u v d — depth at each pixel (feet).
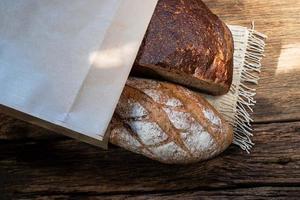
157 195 2.21
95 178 2.24
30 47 1.67
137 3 1.74
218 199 2.19
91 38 1.68
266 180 2.19
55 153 2.27
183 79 2.04
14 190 2.24
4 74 1.67
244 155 2.21
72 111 1.65
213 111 1.99
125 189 2.22
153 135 1.90
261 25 2.37
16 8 1.68
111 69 1.69
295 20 2.35
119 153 2.26
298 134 2.22
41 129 2.30
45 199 2.23
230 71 2.05
